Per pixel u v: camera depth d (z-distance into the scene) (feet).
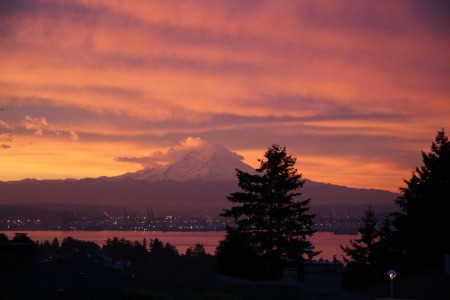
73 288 89.51
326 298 107.24
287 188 247.70
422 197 241.55
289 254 236.63
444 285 139.54
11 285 86.63
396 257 236.63
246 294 100.78
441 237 232.32
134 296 88.48
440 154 250.37
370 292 140.87
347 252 261.24
